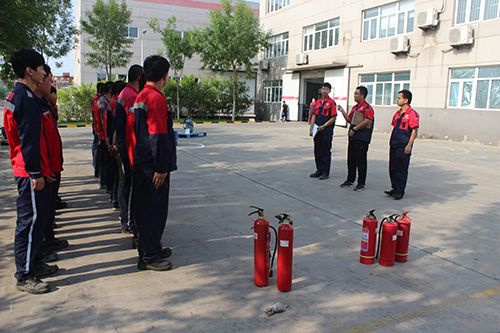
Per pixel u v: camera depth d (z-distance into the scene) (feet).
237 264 11.68
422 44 55.47
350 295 9.88
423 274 11.18
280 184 22.72
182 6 110.52
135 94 12.91
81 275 10.78
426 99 55.57
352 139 21.22
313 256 12.37
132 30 106.01
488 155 37.09
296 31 83.30
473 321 8.79
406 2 58.03
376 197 20.06
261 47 95.35
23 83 9.53
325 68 75.15
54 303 9.27
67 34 67.21
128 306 9.20
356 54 67.15
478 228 15.34
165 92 89.81
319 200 19.24
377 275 11.07
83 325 8.39
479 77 49.37
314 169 27.68
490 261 12.17
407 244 11.92
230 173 25.80
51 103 15.34
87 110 84.28
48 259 11.59
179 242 13.39
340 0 69.92
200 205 18.02
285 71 89.10
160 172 10.42
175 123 78.07
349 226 15.35
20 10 33.40
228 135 53.01
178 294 9.82
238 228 14.89
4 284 10.19
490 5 47.55
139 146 10.54
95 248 12.78
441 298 9.81
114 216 16.24
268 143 43.32
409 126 18.95
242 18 83.97
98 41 85.46
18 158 9.60
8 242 13.08
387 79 62.28
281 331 8.29
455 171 27.91
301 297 9.75
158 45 108.68
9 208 16.99
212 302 9.45
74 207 17.44
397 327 8.50
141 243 10.99
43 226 10.05
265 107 98.99
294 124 78.43
